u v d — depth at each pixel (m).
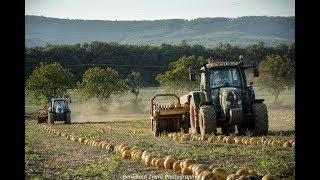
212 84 27.05
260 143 22.89
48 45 199.25
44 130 48.53
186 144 23.72
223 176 12.72
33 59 187.12
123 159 19.38
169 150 20.89
